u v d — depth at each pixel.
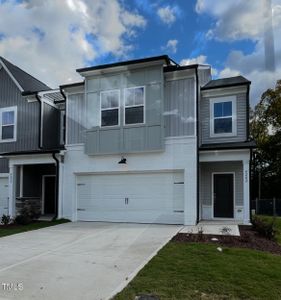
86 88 13.48
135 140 12.56
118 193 13.14
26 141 15.79
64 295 4.89
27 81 17.25
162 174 12.55
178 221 12.17
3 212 15.72
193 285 5.23
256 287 5.14
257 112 26.14
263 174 26.67
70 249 8.02
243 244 8.25
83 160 13.61
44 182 16.73
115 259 6.95
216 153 12.36
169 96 12.60
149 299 4.72
